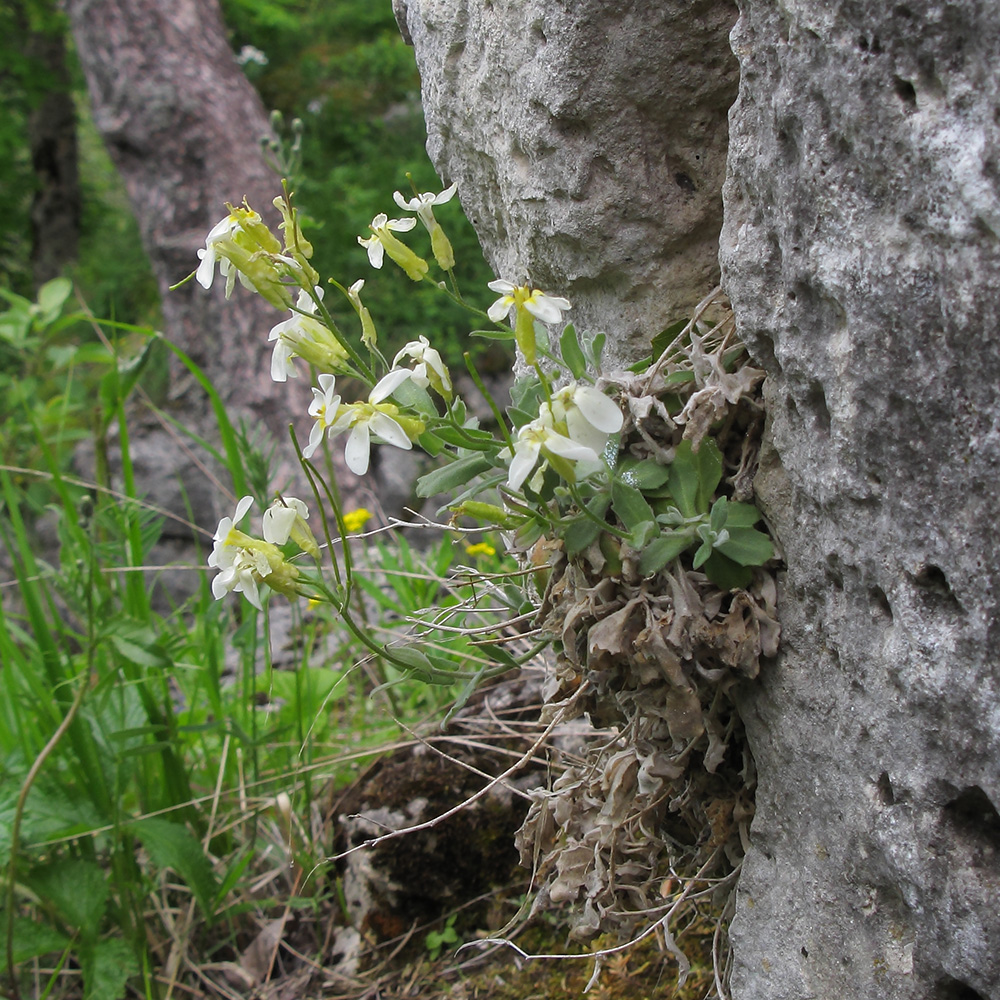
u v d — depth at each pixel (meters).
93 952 0.37
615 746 0.32
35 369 0.98
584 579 0.28
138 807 0.43
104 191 2.31
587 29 0.28
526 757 0.30
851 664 0.25
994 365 0.21
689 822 0.31
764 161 0.24
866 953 0.25
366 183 1.62
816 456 0.25
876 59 0.22
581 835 0.31
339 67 1.90
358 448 0.25
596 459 0.24
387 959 0.37
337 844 0.40
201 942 0.39
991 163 0.21
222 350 1.16
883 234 0.22
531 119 0.30
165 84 1.17
